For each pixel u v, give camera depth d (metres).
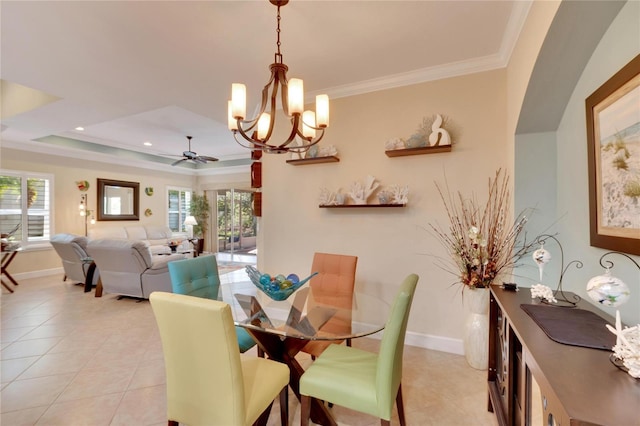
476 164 2.69
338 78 2.97
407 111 2.94
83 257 4.91
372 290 3.09
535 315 1.39
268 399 1.53
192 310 1.31
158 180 8.13
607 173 1.39
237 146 7.02
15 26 2.10
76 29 2.14
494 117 2.63
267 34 2.22
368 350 2.81
